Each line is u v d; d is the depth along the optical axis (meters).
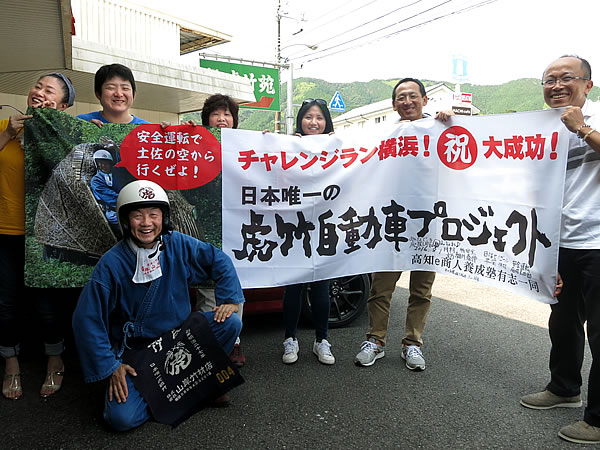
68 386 2.98
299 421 2.58
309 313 4.15
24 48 4.73
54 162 2.79
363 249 3.37
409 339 3.41
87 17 9.09
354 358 3.50
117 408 2.39
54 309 2.88
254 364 3.38
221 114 3.47
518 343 3.86
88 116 3.17
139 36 10.18
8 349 2.84
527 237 2.81
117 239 2.91
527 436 2.46
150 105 9.43
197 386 2.62
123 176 2.96
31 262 2.76
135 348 2.61
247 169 3.19
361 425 2.54
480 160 3.06
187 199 3.10
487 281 3.05
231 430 2.48
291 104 17.55
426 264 3.32
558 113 2.64
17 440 2.36
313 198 3.29
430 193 3.29
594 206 2.49
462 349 3.72
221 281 2.72
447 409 2.73
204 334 2.63
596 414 2.39
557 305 2.71
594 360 2.41
